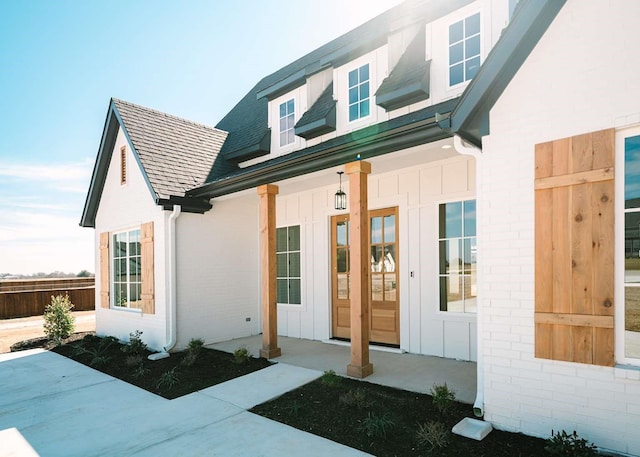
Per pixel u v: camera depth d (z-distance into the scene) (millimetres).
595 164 2994
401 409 3848
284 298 8227
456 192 5594
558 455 2820
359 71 6992
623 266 2939
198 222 7520
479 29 5570
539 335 3191
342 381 4770
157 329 7156
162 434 3602
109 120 8562
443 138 4117
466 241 5586
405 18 6141
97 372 5953
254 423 3752
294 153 7094
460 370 5055
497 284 3445
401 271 6188
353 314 5004
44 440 3576
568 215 3096
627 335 3039
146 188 7613
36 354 7469
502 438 3201
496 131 3490
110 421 3965
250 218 8461
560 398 3096
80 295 15938
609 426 2873
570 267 3072
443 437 3146
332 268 7352
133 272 8273
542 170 3227
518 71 3391
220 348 7020
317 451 3148
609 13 2994
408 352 6066
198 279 7445
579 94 3094
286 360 5949
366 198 5105
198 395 4605
